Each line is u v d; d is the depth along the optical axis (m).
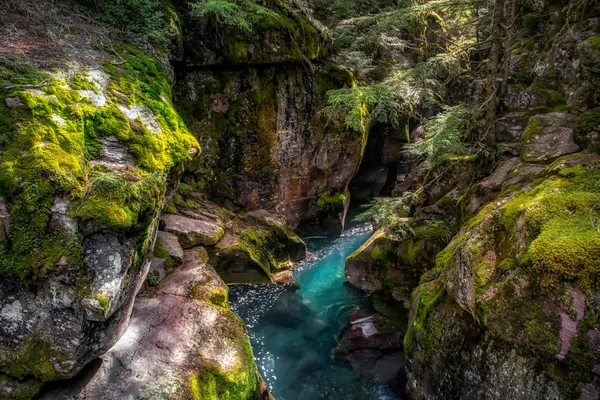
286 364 7.07
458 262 5.22
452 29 12.77
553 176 5.38
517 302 4.13
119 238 4.23
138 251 4.60
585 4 8.51
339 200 12.68
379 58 15.41
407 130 15.64
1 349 4.00
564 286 3.77
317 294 9.43
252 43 10.19
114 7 7.40
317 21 11.70
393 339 7.39
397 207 8.85
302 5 11.46
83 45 6.16
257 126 10.96
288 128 11.41
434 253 7.82
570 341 3.66
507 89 10.65
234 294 8.80
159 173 5.08
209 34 9.91
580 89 7.55
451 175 9.20
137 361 4.75
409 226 8.42
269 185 11.53
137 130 5.22
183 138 6.09
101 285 4.01
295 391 6.48
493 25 8.09
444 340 5.23
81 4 7.23
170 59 8.46
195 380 4.68
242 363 5.15
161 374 4.64
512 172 6.93
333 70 11.81
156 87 6.40
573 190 4.70
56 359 3.98
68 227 3.91
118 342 4.93
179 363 4.86
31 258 3.83
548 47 9.80
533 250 4.07
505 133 8.92
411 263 8.07
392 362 6.91
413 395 5.84
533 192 5.21
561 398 3.69
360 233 13.43
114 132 4.96
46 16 6.25
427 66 9.09
